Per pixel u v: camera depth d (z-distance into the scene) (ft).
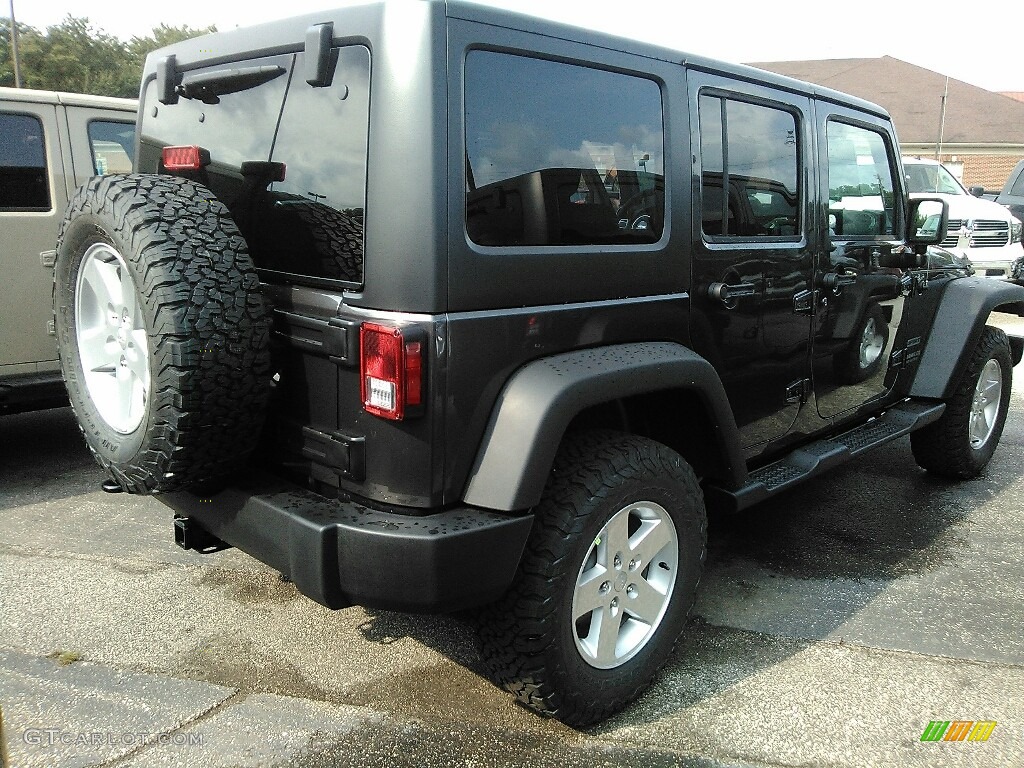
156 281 6.95
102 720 8.23
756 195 10.29
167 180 7.82
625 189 8.48
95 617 10.30
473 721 8.36
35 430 18.45
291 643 9.79
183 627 10.11
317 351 7.35
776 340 10.76
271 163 7.95
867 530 13.48
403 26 6.68
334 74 7.20
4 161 14.90
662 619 8.78
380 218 6.84
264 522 7.48
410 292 6.82
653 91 8.73
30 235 15.12
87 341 8.45
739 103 9.96
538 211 7.62
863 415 13.51
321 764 7.66
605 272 8.20
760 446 11.03
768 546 12.82
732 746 8.05
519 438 7.14
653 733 8.23
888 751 8.02
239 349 7.19
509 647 7.72
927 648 9.91
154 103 9.68
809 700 8.82
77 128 15.97
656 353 8.43
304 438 7.70
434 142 6.69
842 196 12.12
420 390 6.86
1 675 8.99
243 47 8.18
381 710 8.52
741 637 10.09
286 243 7.95
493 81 7.18
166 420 7.10
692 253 9.25
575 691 7.94
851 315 12.30
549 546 7.55
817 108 11.38
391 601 7.01
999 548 12.84
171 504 8.73
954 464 15.37
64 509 13.85
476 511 7.28
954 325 14.49
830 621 10.52
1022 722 8.50
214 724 8.22
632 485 8.05
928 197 13.82
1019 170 41.60
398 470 7.08
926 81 124.06
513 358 7.42
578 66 7.91
